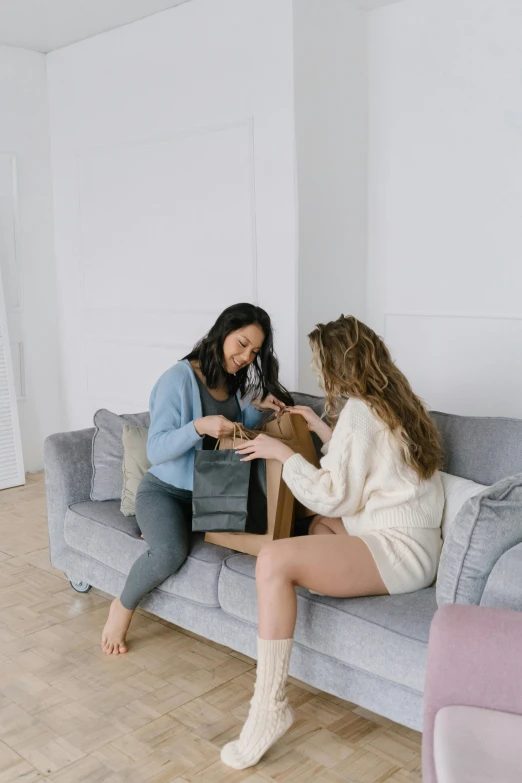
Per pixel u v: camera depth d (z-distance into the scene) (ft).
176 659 8.50
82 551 9.38
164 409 8.58
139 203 14.71
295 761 6.70
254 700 6.65
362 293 13.50
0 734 7.15
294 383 12.44
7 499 14.85
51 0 12.99
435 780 4.99
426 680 5.19
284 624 6.60
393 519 7.09
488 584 5.80
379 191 13.15
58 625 9.35
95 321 16.14
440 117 12.21
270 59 11.94
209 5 12.75
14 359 16.33
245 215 12.80
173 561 8.04
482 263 12.05
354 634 6.61
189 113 13.44
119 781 6.47
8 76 15.66
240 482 7.68
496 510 6.06
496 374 12.12
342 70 12.53
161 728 7.22
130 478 9.23
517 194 11.54
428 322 12.82
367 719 7.35
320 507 7.14
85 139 15.65
